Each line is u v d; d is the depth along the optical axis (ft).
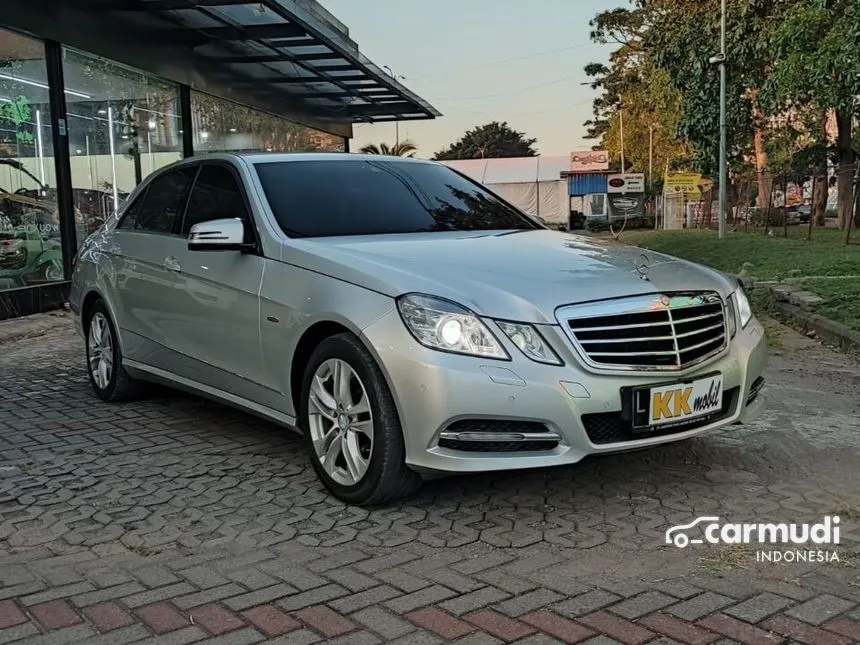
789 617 9.00
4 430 17.03
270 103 55.16
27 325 30.96
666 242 73.05
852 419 17.24
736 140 82.58
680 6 88.74
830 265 41.75
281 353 13.38
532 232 15.69
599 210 151.74
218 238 13.89
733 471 13.94
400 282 11.80
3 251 32.55
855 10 46.19
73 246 36.42
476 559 10.60
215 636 8.75
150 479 13.91
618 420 11.54
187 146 45.44
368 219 15.05
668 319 11.93
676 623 8.89
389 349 11.41
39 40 34.09
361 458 12.27
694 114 81.05
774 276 39.96
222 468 14.44
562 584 9.86
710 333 12.64
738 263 48.73
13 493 13.28
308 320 12.69
